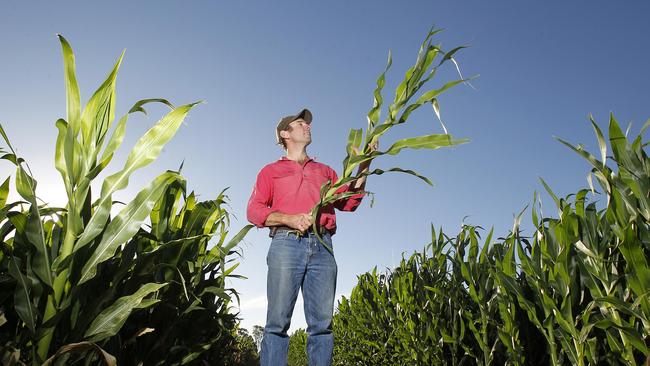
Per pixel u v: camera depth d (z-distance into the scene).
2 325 1.75
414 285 3.86
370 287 5.18
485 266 2.46
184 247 2.27
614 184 1.57
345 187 2.89
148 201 1.75
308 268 2.72
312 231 2.73
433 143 2.15
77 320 1.72
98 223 1.68
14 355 1.51
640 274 1.49
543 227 1.93
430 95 2.20
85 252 1.71
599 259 1.66
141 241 2.17
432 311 3.12
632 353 1.58
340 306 7.71
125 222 1.73
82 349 1.57
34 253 1.71
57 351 1.57
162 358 2.27
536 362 2.23
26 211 2.00
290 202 2.82
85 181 1.70
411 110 2.25
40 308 1.65
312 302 2.71
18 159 1.67
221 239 2.86
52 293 1.62
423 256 3.76
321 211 2.78
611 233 1.68
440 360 3.08
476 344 2.82
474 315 2.73
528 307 1.97
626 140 1.54
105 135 1.80
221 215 2.88
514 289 2.02
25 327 1.69
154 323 2.26
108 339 1.76
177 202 2.46
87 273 1.67
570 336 1.82
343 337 7.23
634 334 1.52
